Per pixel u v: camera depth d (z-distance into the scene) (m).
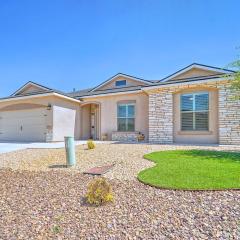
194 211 3.75
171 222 3.42
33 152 10.23
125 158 8.27
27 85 19.56
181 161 7.38
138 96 16.62
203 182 5.00
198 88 13.30
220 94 12.55
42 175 6.32
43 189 5.12
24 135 17.69
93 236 3.11
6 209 4.09
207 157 8.12
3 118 18.91
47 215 3.80
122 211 3.86
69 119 17.72
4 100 18.19
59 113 16.70
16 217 3.76
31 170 6.96
